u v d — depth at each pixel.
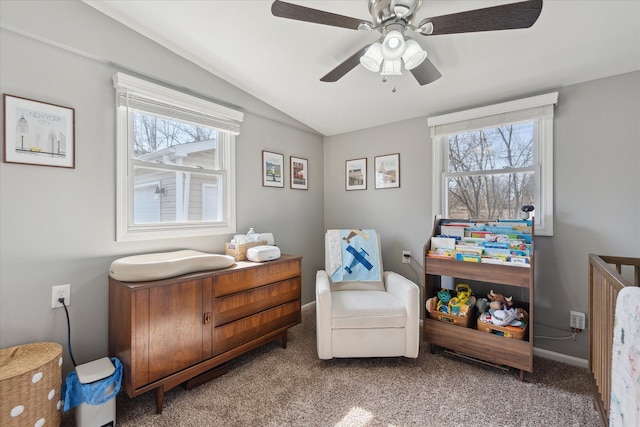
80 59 1.74
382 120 3.11
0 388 1.20
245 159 2.74
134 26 1.89
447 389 1.85
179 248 2.23
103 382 1.47
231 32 1.91
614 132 2.02
